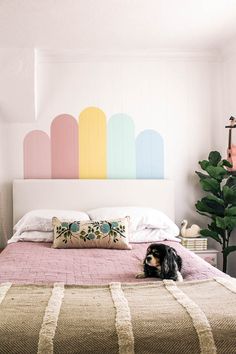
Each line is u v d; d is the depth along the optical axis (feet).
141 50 12.67
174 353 4.58
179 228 13.07
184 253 9.16
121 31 10.87
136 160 13.05
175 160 13.10
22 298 5.65
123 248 9.93
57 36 11.20
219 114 13.19
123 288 6.18
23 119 12.69
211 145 13.17
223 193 11.64
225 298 5.61
